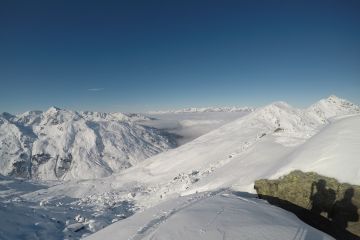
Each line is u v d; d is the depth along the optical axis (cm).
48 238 2750
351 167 2039
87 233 3028
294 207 2139
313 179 2117
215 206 2009
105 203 6681
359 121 2502
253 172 3647
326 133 2575
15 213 3275
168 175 13950
